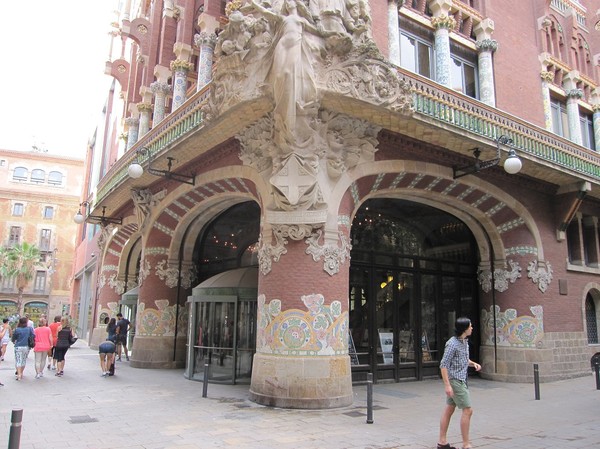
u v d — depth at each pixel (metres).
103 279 26.75
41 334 14.09
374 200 14.80
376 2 13.23
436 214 16.27
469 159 14.00
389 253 14.75
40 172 61.59
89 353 23.53
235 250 16.75
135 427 8.11
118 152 28.42
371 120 11.57
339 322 10.65
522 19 17.67
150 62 20.06
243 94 10.77
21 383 12.98
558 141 15.84
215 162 13.98
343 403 10.21
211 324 13.71
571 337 16.23
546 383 14.80
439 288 15.79
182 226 17.70
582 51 20.64
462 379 6.57
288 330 10.41
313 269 10.63
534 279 15.45
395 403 10.83
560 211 16.61
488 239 16.30
